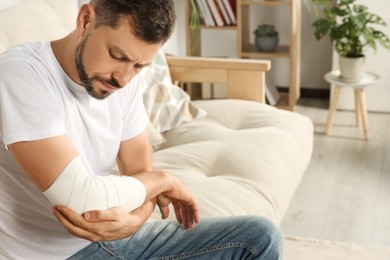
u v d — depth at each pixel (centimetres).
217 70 301
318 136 397
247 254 168
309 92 465
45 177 140
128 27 133
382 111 430
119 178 151
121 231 148
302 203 317
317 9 446
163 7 134
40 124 139
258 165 240
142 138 176
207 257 170
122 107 167
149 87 277
